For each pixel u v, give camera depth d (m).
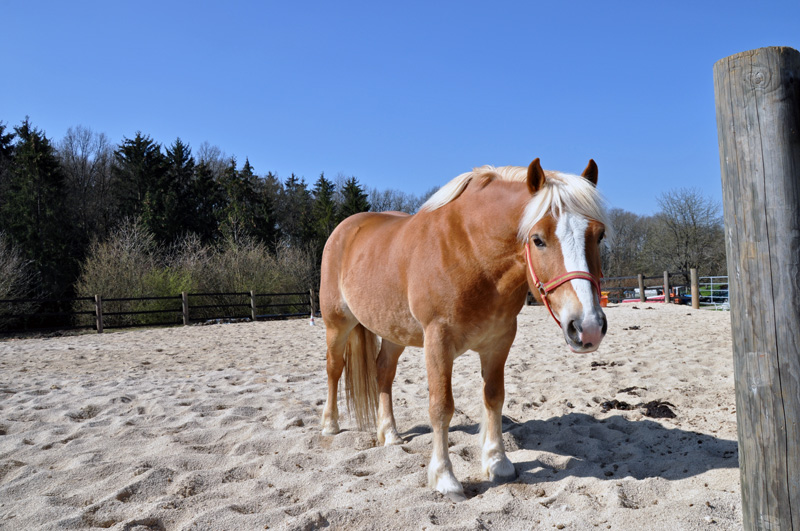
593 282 2.53
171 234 33.66
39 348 10.97
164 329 15.46
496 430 3.27
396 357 4.19
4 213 25.62
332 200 45.66
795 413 1.78
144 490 3.09
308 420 4.70
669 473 3.11
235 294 19.05
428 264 3.08
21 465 3.65
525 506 2.70
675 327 11.24
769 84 1.77
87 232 29.31
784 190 1.76
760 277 1.82
